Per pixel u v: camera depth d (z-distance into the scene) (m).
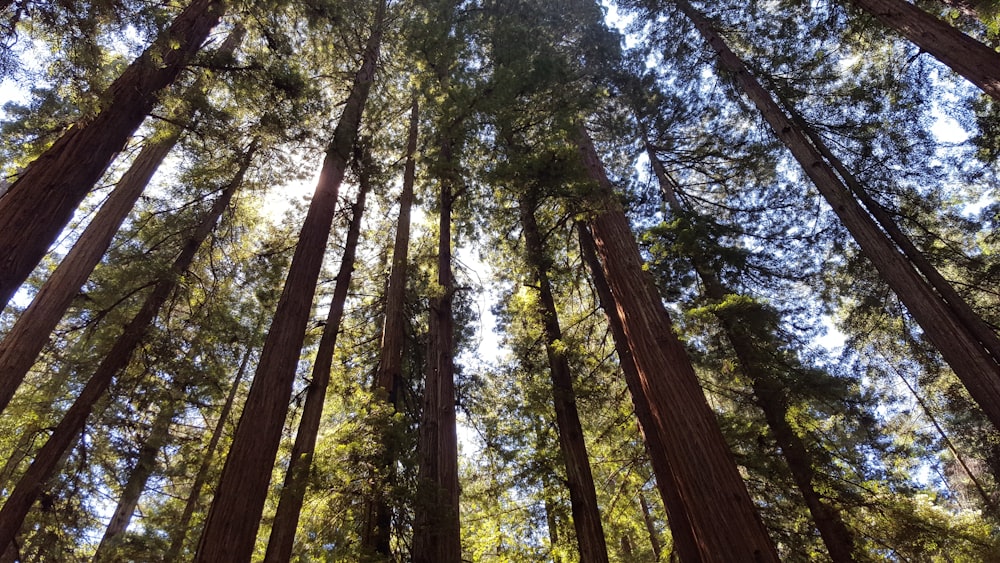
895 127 9.70
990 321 9.85
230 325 10.96
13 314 11.88
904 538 8.03
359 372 10.12
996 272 9.11
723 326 9.38
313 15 8.41
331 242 11.29
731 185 12.82
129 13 5.09
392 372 7.64
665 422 5.90
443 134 9.07
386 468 5.87
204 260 11.38
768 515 9.02
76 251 7.48
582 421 11.53
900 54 9.55
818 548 9.07
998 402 5.95
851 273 10.38
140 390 9.20
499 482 9.60
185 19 6.35
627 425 10.61
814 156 8.84
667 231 9.28
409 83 11.38
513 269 10.95
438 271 9.40
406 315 10.59
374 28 10.59
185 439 10.33
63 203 4.36
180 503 10.78
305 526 6.39
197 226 10.71
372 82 9.72
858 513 8.60
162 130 6.32
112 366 8.52
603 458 11.48
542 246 10.79
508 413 10.36
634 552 16.20
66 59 4.84
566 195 8.30
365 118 9.95
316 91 7.41
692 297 10.13
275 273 10.66
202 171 10.10
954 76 9.25
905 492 8.77
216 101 7.16
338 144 7.64
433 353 8.38
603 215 8.45
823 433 9.42
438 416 7.64
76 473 8.62
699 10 11.52
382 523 6.29
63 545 8.54
